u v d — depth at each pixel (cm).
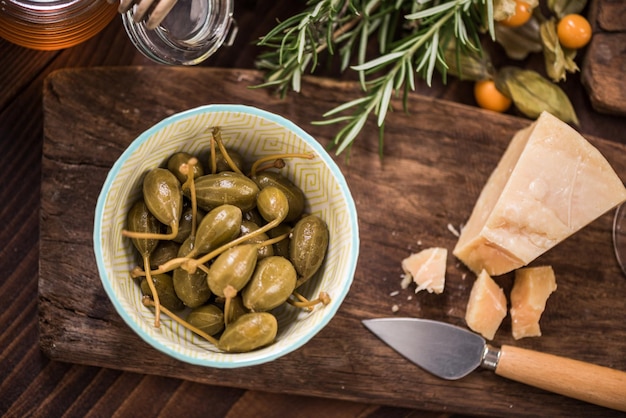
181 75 48
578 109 51
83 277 46
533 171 46
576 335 49
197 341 42
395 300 48
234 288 38
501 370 47
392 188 49
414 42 44
